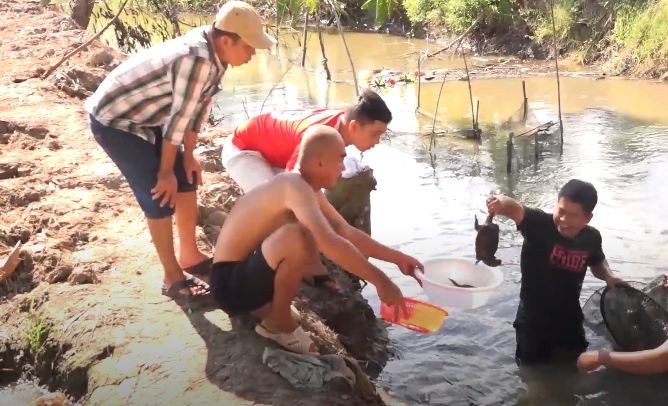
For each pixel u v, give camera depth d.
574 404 3.98
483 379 4.24
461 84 12.47
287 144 4.49
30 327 3.87
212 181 5.58
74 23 11.09
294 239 3.22
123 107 3.62
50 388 3.62
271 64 14.71
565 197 4.05
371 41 16.59
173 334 3.59
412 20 16.53
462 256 5.95
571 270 4.19
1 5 11.96
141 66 3.56
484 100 11.39
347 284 4.99
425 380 4.23
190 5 17.92
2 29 10.48
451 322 4.88
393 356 4.51
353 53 15.47
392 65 14.20
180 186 3.94
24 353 3.82
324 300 4.43
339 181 5.19
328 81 13.04
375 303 5.14
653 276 5.48
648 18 12.42
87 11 12.71
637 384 4.12
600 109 10.48
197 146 6.33
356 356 4.35
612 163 8.22
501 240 6.27
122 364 3.38
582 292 5.20
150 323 3.69
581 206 4.01
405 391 4.13
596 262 4.30
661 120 9.80
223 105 11.37
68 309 3.88
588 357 4.07
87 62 8.73
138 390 3.20
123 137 3.68
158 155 3.74
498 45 14.70
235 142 4.69
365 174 5.29
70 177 5.46
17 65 8.57
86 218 4.88
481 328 4.80
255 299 3.40
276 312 3.39
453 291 3.84
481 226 4.23
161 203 3.65
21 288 4.23
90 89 8.15
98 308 3.85
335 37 17.14
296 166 3.53
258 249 3.35
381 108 4.20
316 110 4.59
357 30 17.81
